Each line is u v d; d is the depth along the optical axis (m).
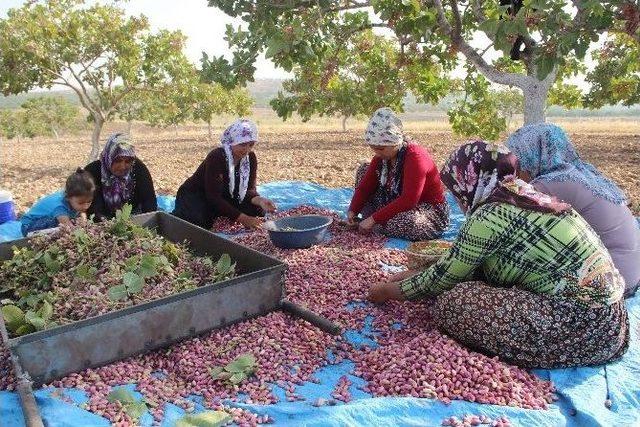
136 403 3.05
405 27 4.80
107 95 16.45
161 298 3.51
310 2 5.12
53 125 60.12
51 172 18.55
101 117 16.31
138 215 5.39
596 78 17.48
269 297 3.98
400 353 3.38
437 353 3.28
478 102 7.89
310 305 4.17
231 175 6.16
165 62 16.62
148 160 20.98
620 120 72.38
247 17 5.20
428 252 4.45
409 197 5.47
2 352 3.51
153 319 3.50
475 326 3.39
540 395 3.13
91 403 3.04
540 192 3.46
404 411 2.95
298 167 16.25
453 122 8.01
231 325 3.85
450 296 3.51
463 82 8.26
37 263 4.34
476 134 8.02
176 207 6.39
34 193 12.77
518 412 2.95
